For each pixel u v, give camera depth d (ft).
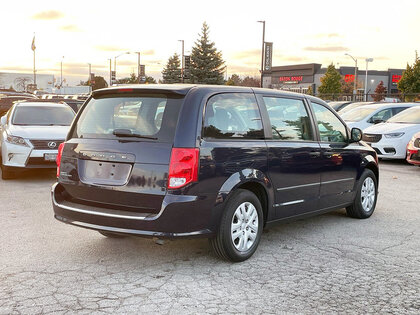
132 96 15.78
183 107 14.71
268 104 17.48
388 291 13.60
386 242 18.57
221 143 15.12
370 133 45.75
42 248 17.25
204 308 12.27
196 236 14.57
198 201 14.33
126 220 14.33
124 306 12.34
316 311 12.19
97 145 15.38
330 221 21.99
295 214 18.30
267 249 17.53
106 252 16.88
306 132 18.95
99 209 15.02
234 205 15.34
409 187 31.58
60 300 12.67
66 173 16.12
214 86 15.89
